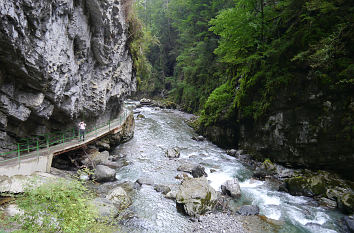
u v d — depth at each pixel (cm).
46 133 1539
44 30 1084
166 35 6253
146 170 1694
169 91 5525
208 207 1183
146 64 3288
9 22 888
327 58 1347
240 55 2192
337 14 1457
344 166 1380
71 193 616
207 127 2692
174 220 1095
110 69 1995
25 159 1206
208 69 3994
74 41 1482
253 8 2011
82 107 1758
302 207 1239
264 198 1341
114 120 2472
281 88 1691
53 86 1240
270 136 1830
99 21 1585
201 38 4484
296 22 1764
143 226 1027
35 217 550
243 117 2105
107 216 1002
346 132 1322
